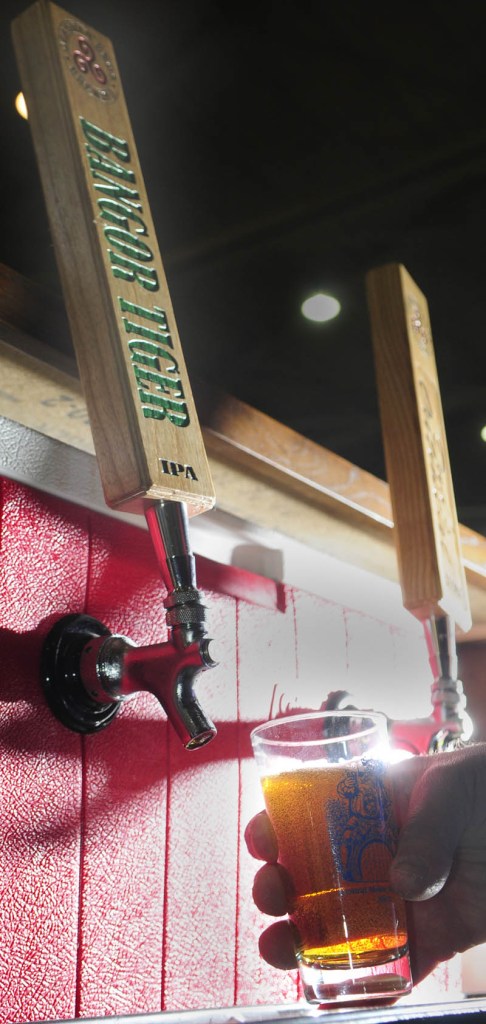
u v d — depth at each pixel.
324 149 2.55
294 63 2.24
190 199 2.72
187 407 0.61
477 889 0.74
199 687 0.85
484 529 4.08
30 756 0.65
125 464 0.57
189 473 0.59
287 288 3.19
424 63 2.26
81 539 0.74
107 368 0.58
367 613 1.14
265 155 2.56
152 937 0.72
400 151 2.58
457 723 0.85
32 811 0.64
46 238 2.64
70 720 0.68
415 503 0.88
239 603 0.92
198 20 2.07
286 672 0.97
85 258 0.60
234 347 3.51
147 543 0.81
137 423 0.57
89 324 0.60
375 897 0.57
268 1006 0.64
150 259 0.64
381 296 0.95
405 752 0.92
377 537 0.99
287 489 0.88
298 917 0.57
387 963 0.56
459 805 0.64
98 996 0.66
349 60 2.25
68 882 0.66
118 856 0.71
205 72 2.23
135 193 0.65
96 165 0.63
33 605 0.68
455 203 2.78
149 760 0.76
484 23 2.12
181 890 0.76
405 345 0.92
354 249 2.99
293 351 3.54
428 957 0.78
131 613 0.77
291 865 0.58
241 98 2.34
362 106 2.41
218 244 2.93
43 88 0.64
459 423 3.86
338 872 0.56
